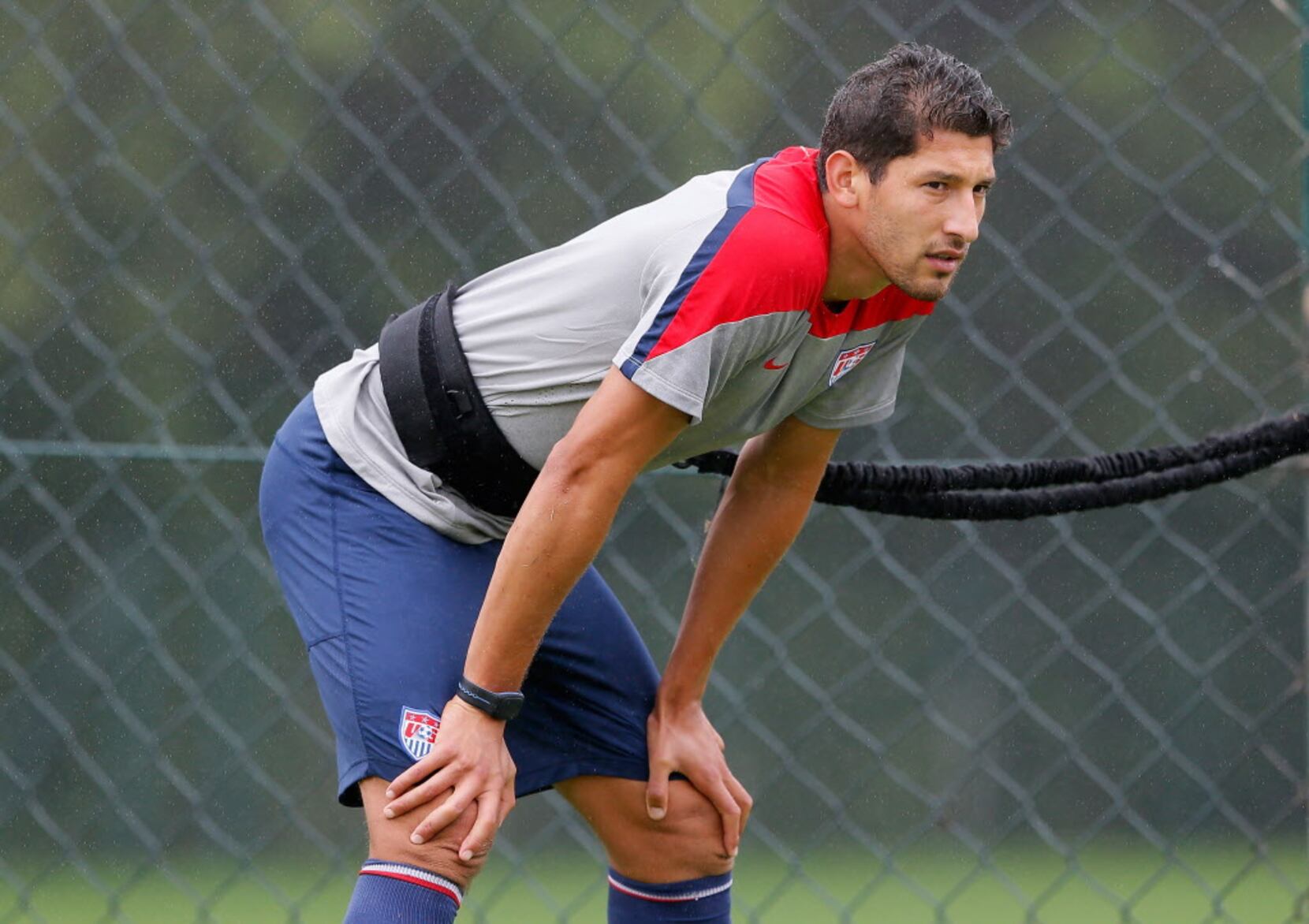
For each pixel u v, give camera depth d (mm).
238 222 15445
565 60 12758
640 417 6395
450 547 7383
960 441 15000
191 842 14641
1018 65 15172
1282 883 12641
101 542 14477
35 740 14406
